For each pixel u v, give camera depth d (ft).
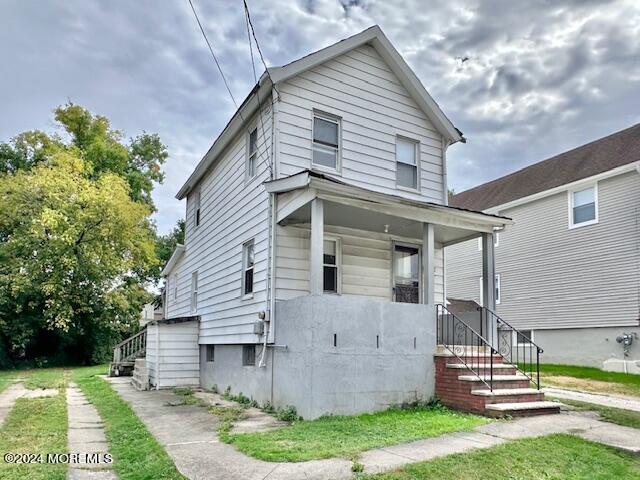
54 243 71.10
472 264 72.33
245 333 33.94
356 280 34.65
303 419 25.48
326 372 25.63
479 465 16.79
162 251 107.45
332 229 34.06
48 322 71.51
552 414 26.08
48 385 43.88
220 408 29.89
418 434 21.02
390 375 27.66
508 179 73.36
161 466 16.92
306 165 32.78
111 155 91.91
